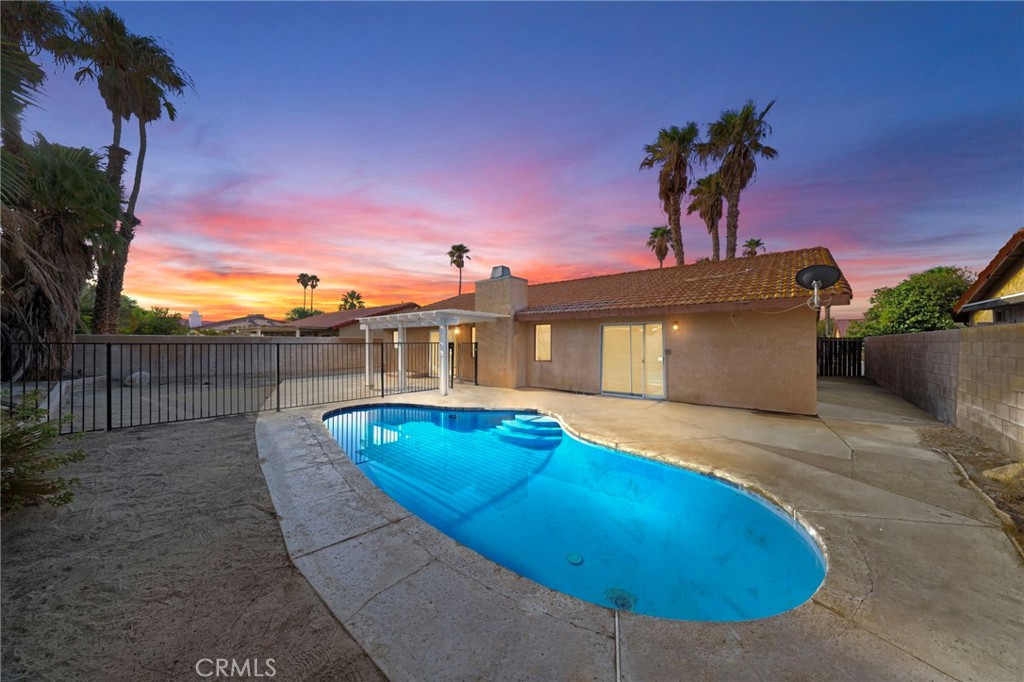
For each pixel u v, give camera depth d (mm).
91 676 1795
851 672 1889
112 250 11383
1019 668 1891
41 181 9617
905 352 10180
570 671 1888
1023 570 2725
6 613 2207
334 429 8336
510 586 2596
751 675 1872
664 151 20953
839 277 7156
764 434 6742
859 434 6645
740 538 4180
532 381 13344
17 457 3229
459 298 20906
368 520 3551
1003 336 5320
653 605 3125
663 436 6660
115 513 3586
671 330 10375
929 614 2291
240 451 5594
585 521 4574
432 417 9586
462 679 1832
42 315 10516
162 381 13688
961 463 5070
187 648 1990
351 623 2207
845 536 3219
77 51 14383
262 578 2639
